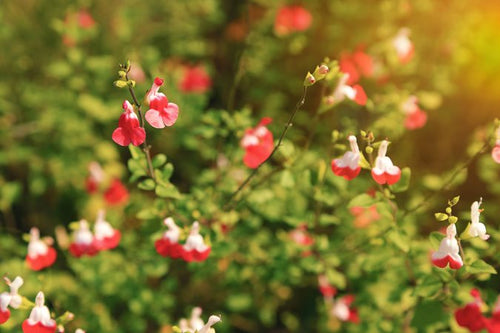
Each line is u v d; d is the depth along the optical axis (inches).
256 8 44.4
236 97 40.9
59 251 39.0
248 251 34.5
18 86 44.0
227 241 32.3
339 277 32.8
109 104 38.8
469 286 31.0
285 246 34.2
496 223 37.3
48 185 41.1
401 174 29.0
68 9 43.0
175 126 38.3
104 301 35.9
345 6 43.0
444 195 38.9
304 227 34.1
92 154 40.4
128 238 35.0
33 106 41.2
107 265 34.3
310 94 44.5
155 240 30.4
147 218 31.2
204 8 45.8
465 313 28.7
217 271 35.0
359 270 34.1
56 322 28.2
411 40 41.6
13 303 27.5
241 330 40.8
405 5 40.5
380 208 29.3
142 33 49.4
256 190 32.7
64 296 34.4
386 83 39.3
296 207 34.4
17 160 40.6
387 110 35.1
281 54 46.0
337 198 35.4
